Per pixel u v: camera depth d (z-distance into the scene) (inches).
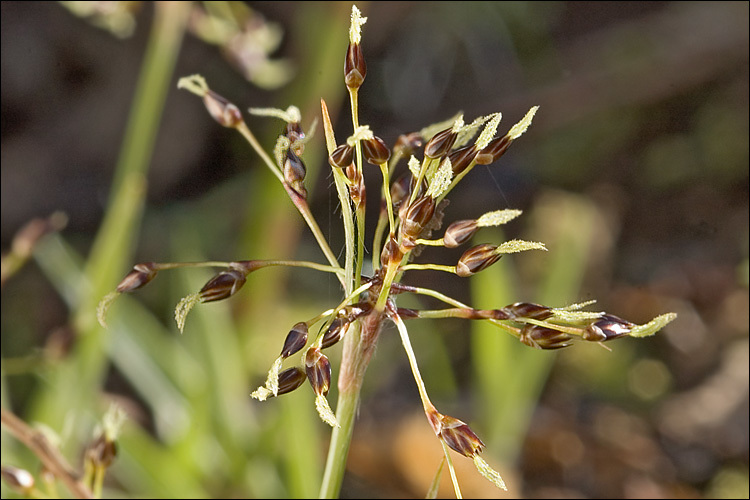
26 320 15.8
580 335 5.6
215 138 19.3
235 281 5.7
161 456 9.8
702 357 16.4
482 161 5.6
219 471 10.5
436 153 5.5
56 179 18.6
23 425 6.9
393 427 13.6
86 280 10.4
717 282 17.8
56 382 9.8
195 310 11.6
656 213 19.8
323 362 5.4
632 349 16.5
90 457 6.8
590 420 14.9
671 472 14.1
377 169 17.4
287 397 9.3
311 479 9.2
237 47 10.2
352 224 5.6
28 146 18.7
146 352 11.3
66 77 19.1
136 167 10.4
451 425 5.4
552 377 15.8
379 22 19.6
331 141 5.5
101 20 10.6
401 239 5.5
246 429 11.1
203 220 17.7
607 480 14.0
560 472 14.0
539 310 5.7
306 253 17.3
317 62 11.6
